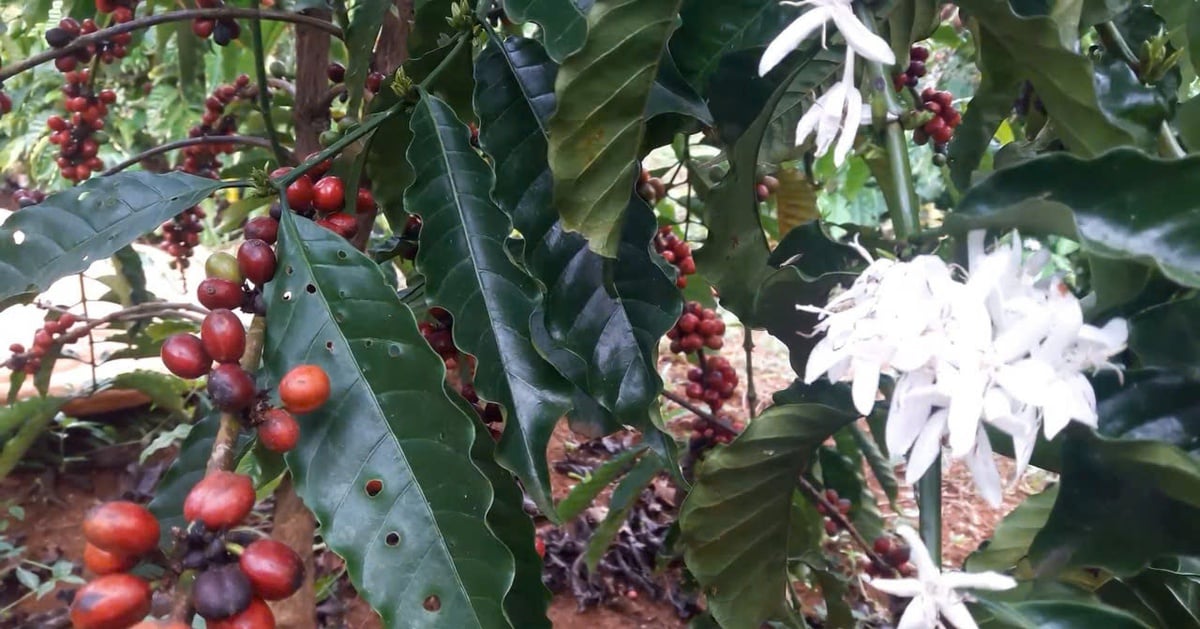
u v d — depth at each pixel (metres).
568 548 0.87
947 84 0.96
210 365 0.22
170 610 0.18
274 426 0.21
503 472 0.30
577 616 0.79
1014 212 0.19
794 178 0.61
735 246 0.31
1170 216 0.19
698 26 0.28
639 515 0.92
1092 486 0.21
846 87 0.21
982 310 0.17
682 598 0.80
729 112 0.28
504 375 0.28
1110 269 0.23
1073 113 0.24
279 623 0.34
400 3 0.42
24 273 0.25
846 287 0.26
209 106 0.61
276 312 0.24
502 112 0.30
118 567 0.18
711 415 0.56
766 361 1.40
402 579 0.22
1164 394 0.22
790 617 0.34
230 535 0.19
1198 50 0.29
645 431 0.30
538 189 0.29
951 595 0.18
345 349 0.23
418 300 0.36
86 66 0.54
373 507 0.22
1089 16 0.26
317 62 0.49
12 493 0.86
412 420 0.23
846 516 0.57
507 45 0.30
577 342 0.29
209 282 0.24
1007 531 0.30
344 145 0.29
